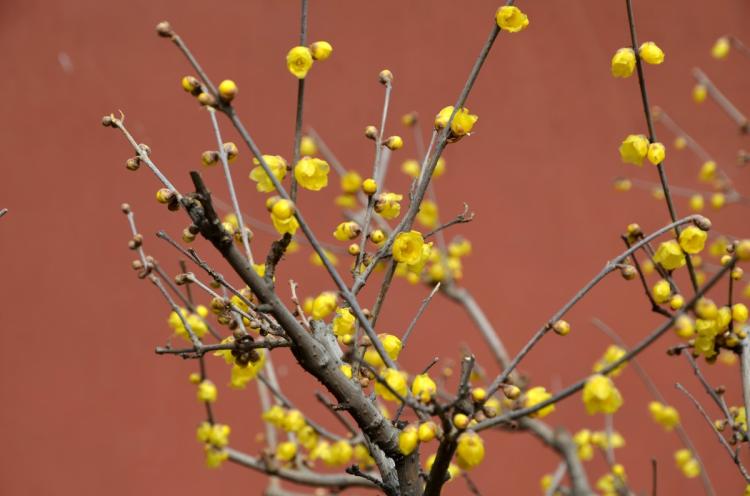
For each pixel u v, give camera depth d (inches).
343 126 291.6
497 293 300.4
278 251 95.0
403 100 298.4
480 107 308.3
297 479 166.2
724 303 307.3
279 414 157.3
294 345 96.8
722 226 331.9
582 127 318.7
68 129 273.3
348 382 98.6
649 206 323.0
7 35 274.2
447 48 306.0
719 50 264.5
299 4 293.0
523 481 291.9
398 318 287.7
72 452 264.4
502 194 306.8
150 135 274.8
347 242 280.7
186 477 269.0
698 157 334.0
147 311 272.1
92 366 268.5
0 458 260.2
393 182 294.8
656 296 109.3
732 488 304.8
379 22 300.7
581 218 313.1
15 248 268.1
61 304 268.5
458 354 291.3
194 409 271.9
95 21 277.7
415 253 103.1
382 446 100.3
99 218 271.9
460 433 85.3
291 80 289.0
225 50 283.9
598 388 81.0
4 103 272.1
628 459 301.0
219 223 89.7
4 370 263.9
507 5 105.5
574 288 307.9
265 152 281.3
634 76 327.6
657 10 335.6
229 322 105.0
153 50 279.1
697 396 309.7
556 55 319.9
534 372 300.2
